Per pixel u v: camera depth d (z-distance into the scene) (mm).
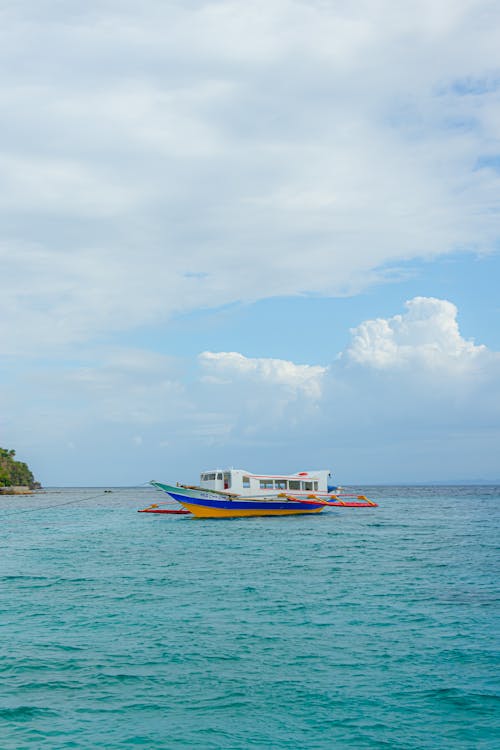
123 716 14297
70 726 13781
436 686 15898
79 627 21641
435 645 19250
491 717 14094
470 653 18438
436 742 12961
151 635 20547
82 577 32125
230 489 70750
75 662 17875
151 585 29562
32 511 109125
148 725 13820
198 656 18359
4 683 16281
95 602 25719
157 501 166125
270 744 12914
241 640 19938
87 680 16484
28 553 43250
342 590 27906
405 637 20125
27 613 23781
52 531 63594
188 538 53156
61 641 19938
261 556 40062
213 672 17031
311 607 24438
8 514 99125
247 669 17250
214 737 13227
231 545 47062
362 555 40188
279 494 72250
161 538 53594
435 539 50469
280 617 22859
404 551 42250
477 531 57844
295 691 15672
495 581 30125
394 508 104875
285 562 37156
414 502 133500
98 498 197875
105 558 40000
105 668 17375
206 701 15102
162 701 15117
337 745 12859
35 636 20516
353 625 21641
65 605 25156
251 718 14164
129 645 19469
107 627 21625
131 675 16828
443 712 14375
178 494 69812
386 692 15547
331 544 47031
